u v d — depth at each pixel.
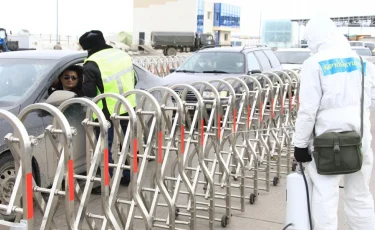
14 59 5.24
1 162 4.18
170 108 4.03
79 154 4.79
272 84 6.12
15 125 2.65
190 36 43.22
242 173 4.88
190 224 4.26
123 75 4.96
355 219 3.54
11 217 3.73
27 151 2.64
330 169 3.20
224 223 4.52
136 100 5.51
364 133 3.39
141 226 4.51
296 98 7.02
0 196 4.23
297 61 14.62
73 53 5.36
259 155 5.96
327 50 3.34
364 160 3.44
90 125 3.49
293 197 3.41
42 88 4.73
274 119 6.13
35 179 4.35
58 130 3.04
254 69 10.20
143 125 4.05
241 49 10.61
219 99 4.59
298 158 3.36
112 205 3.44
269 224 4.62
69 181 3.02
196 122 4.67
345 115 3.27
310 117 3.27
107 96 3.62
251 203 5.19
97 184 5.04
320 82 3.28
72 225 3.08
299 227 3.39
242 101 5.12
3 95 4.69
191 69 10.33
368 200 3.53
